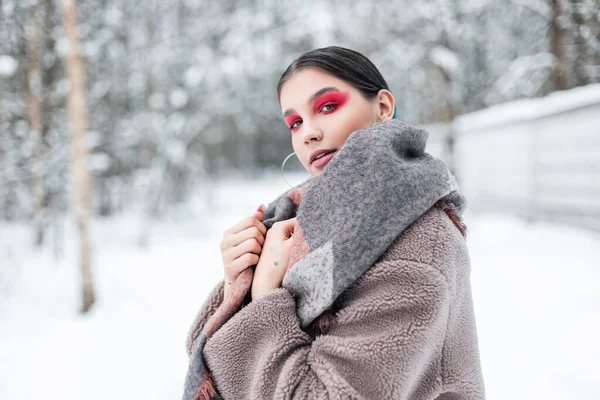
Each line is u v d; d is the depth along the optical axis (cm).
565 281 394
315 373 58
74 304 484
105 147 977
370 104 79
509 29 1102
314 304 61
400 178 60
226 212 1335
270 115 2111
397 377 54
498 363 254
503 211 812
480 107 1337
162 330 404
